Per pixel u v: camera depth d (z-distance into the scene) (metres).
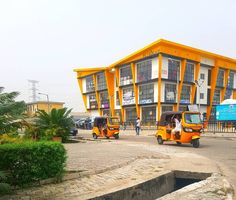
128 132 34.88
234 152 13.05
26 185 5.82
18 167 5.77
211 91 55.88
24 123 5.26
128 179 6.71
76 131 25.47
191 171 7.71
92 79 65.94
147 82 48.38
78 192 5.59
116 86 59.25
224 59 56.44
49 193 5.50
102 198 5.38
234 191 6.05
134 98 52.53
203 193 5.67
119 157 9.80
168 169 7.92
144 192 6.43
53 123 17.30
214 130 28.61
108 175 7.12
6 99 5.06
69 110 18.23
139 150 12.22
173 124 16.64
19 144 5.98
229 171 8.29
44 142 6.31
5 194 5.38
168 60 47.25
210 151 13.46
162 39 44.84
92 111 68.12
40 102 66.62
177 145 16.69
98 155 10.34
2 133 5.07
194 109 28.72
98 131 23.83
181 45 47.53
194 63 51.72
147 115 50.16
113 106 60.53
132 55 51.09
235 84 62.00
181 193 5.69
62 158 6.43
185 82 49.78
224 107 32.47
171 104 48.00
